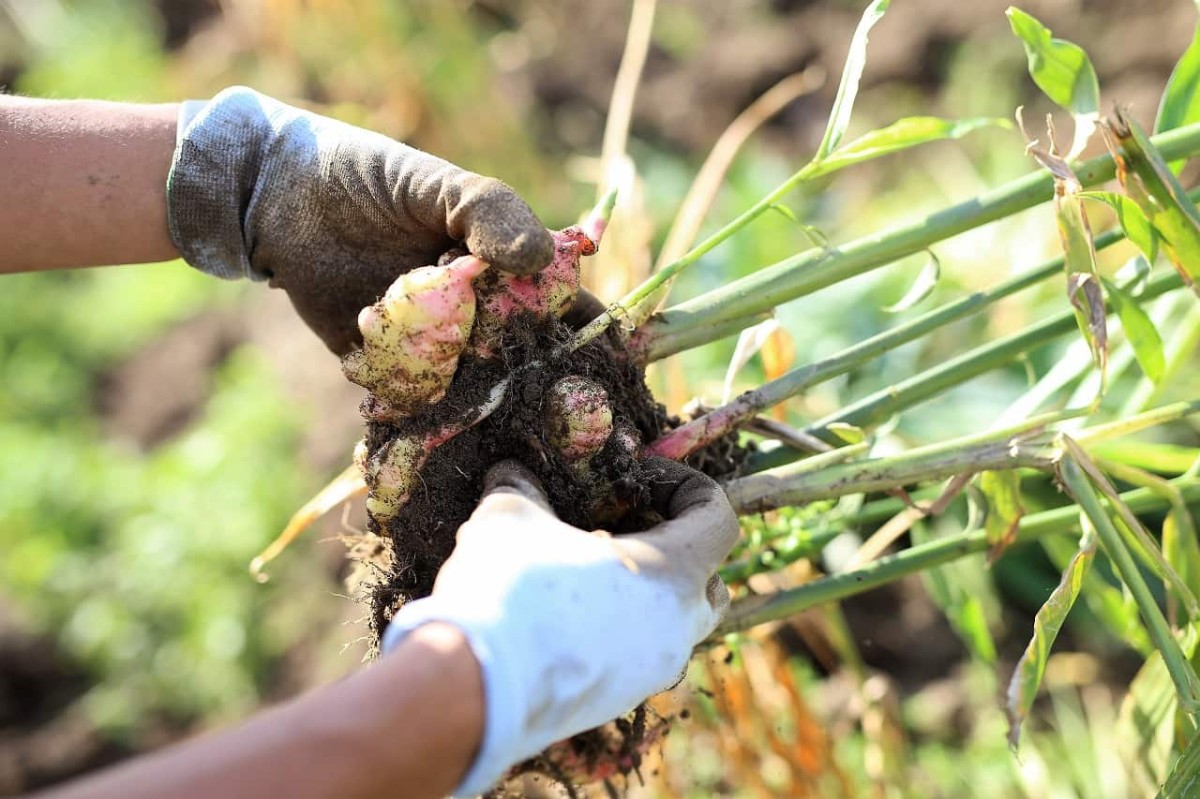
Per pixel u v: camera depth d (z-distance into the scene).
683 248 0.95
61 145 0.69
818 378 0.70
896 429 1.04
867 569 0.75
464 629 0.54
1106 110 1.64
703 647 0.76
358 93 1.95
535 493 0.62
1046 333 0.73
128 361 1.90
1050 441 0.68
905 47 1.88
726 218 1.62
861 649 1.24
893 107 1.84
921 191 1.64
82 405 1.84
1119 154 0.67
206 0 2.45
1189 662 0.71
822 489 0.70
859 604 1.26
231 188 0.68
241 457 1.54
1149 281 0.73
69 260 0.70
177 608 1.46
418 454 0.64
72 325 1.97
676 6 2.15
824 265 0.69
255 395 1.63
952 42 1.85
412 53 1.88
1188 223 0.66
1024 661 0.66
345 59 1.92
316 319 0.71
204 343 1.85
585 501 0.65
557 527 0.59
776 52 1.97
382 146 0.65
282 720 0.52
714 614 0.61
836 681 1.19
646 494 0.65
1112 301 0.69
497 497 0.60
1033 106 1.72
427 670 0.53
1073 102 0.70
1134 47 1.69
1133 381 1.17
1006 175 1.59
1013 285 0.71
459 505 0.65
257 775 0.50
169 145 0.69
